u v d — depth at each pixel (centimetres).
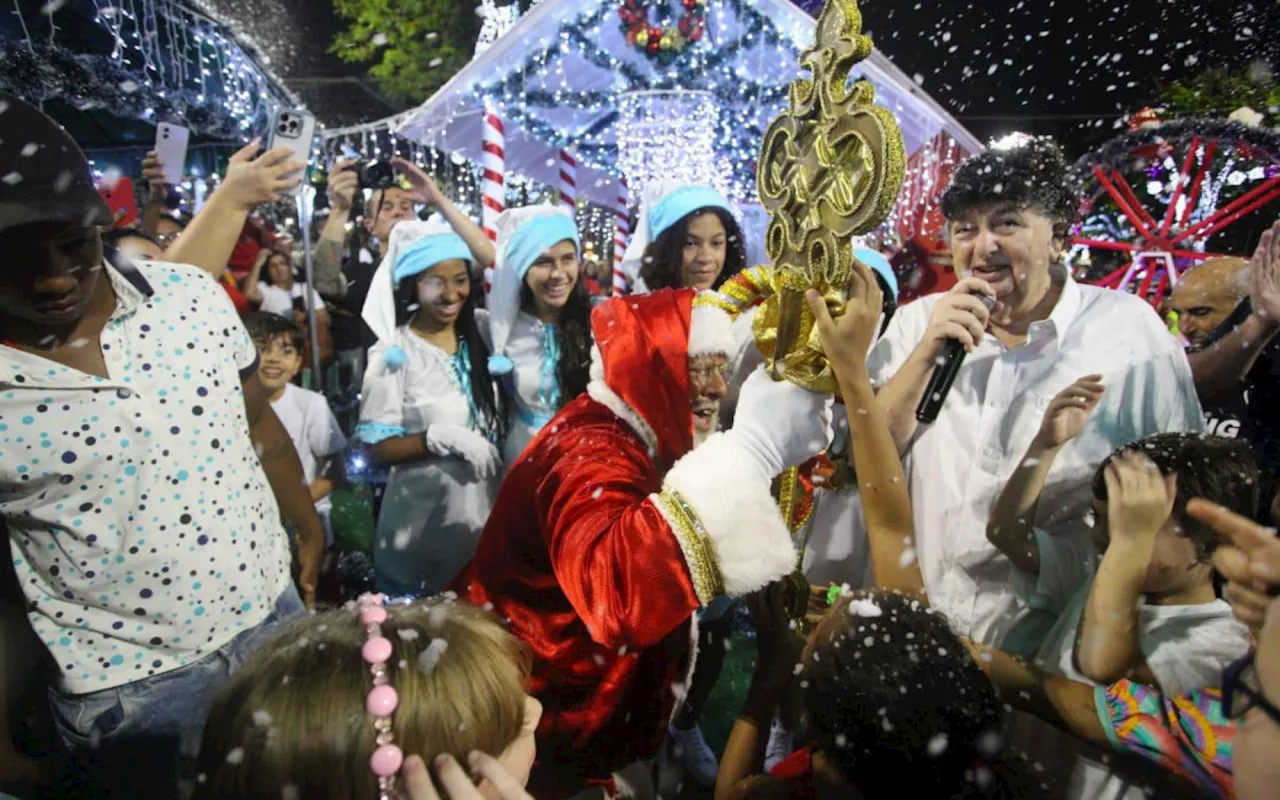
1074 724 140
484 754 86
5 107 127
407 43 1095
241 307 426
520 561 147
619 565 109
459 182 655
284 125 253
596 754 152
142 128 559
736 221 284
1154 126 333
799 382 112
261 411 198
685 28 448
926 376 164
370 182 396
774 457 112
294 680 89
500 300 279
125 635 150
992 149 175
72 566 145
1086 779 150
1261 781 93
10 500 142
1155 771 135
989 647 156
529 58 459
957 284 164
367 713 86
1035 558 170
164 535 148
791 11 438
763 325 118
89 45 444
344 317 425
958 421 181
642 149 470
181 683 155
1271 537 98
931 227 415
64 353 142
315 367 372
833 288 102
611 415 137
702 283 275
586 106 471
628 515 113
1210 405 211
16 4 398
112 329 147
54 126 132
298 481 216
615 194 612
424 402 275
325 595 299
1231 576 101
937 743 112
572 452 132
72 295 135
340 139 590
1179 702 131
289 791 85
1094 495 153
